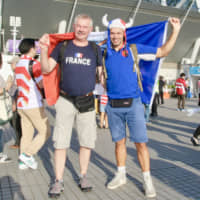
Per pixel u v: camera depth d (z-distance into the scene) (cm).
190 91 2358
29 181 322
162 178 345
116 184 305
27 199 272
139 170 372
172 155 466
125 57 288
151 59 299
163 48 295
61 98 284
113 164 401
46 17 1908
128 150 489
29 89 350
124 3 1983
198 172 374
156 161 425
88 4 1903
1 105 380
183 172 372
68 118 284
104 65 292
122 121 302
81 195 284
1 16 1789
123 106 286
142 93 314
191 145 550
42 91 352
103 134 646
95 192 293
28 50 358
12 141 546
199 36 2673
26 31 1970
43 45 251
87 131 290
